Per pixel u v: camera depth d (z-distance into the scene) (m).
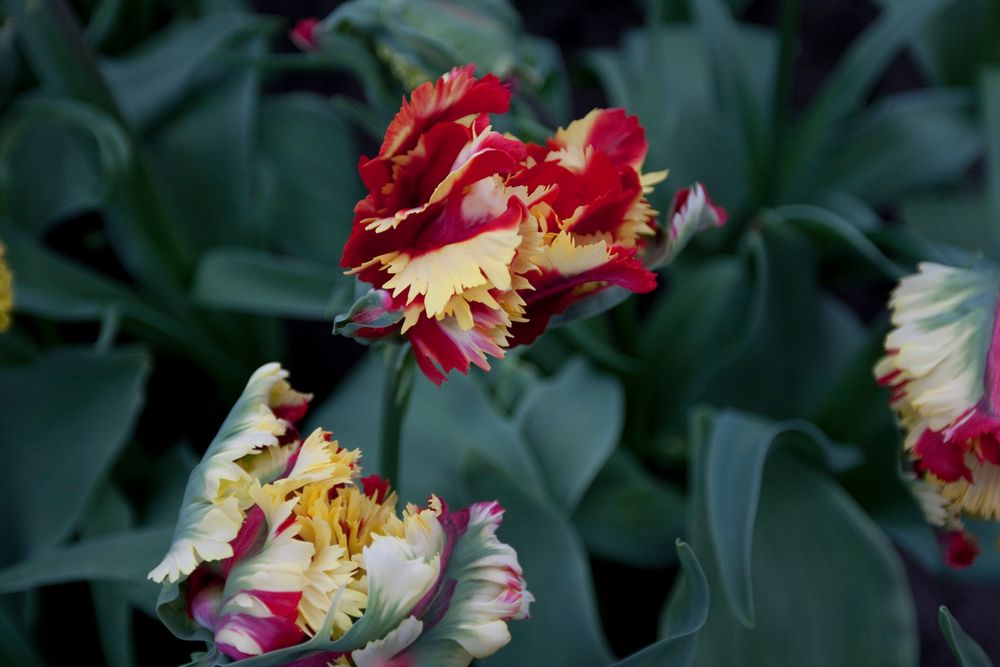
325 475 0.68
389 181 0.67
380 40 0.99
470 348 0.67
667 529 1.22
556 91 1.36
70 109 1.16
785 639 0.97
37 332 1.42
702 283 1.28
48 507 1.01
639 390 1.31
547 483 1.10
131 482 1.19
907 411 0.78
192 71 1.35
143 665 1.24
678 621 0.78
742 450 0.95
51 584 1.17
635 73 1.54
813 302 1.30
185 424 1.48
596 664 0.90
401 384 0.79
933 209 1.49
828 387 1.29
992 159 1.38
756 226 1.24
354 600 0.66
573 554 0.93
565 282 0.68
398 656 0.67
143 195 1.22
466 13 0.99
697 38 1.57
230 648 0.66
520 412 1.15
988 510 0.76
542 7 1.96
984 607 1.50
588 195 0.69
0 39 1.24
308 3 1.84
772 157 1.36
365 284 0.69
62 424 1.04
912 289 0.79
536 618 0.91
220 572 0.69
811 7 2.01
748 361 1.27
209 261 1.26
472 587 0.69
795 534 0.99
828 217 1.14
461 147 0.67
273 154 1.49
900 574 0.97
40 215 1.36
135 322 1.27
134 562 0.86
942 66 1.59
